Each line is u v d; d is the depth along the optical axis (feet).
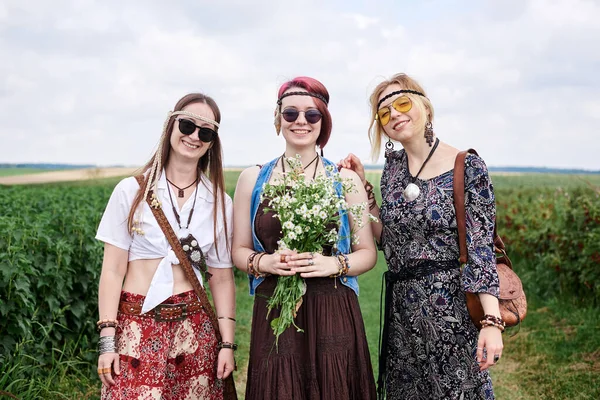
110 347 8.95
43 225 17.37
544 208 33.71
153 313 9.11
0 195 29.58
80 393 14.82
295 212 8.86
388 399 10.34
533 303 25.88
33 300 14.62
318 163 10.15
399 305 9.93
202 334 9.57
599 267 22.90
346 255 9.52
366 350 9.72
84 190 45.01
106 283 9.15
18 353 13.89
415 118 9.61
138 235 9.23
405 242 9.71
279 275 9.39
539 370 17.95
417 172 9.82
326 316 9.41
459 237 9.18
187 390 9.48
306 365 9.40
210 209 9.85
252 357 9.61
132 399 8.85
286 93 9.80
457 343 9.28
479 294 8.99
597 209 24.58
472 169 9.18
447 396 9.33
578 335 20.18
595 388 15.98
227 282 10.22
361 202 9.94
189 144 9.34
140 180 9.38
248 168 10.38
